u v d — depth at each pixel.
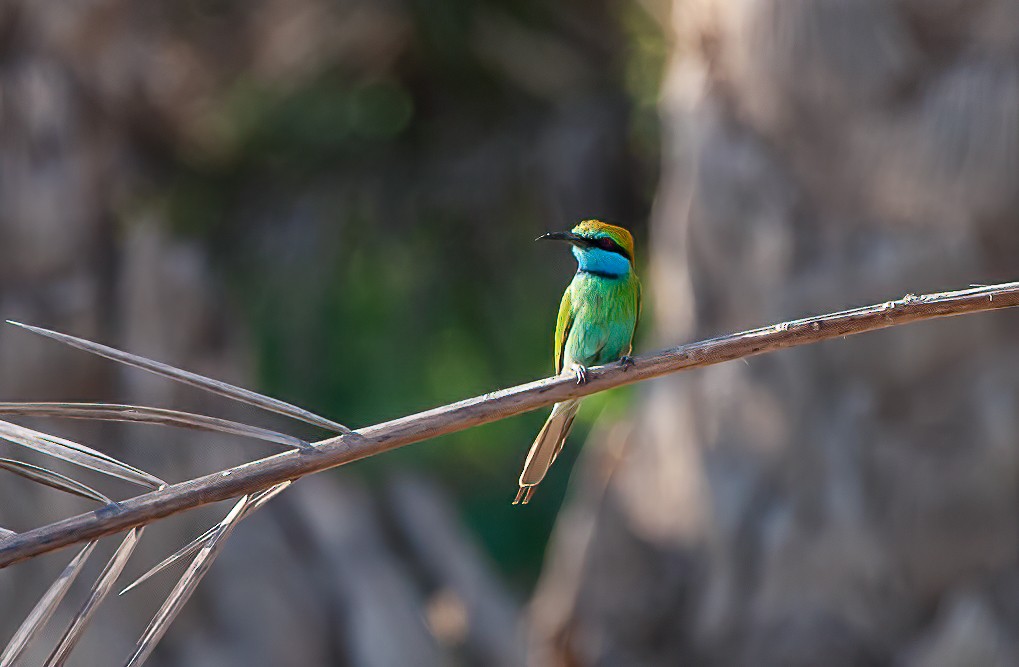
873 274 13.08
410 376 19.88
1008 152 12.17
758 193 13.65
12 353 14.87
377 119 20.08
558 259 19.69
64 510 14.56
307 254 20.00
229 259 19.94
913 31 12.53
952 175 12.47
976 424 12.91
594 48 19.64
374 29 18.78
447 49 19.09
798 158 13.39
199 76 17.92
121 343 15.80
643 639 15.67
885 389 13.25
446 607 18.09
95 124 16.19
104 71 16.22
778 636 14.11
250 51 18.19
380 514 19.20
